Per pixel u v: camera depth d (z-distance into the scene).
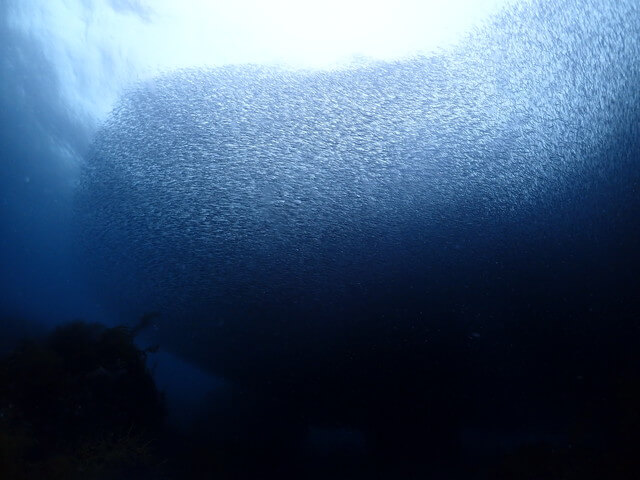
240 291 10.59
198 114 10.82
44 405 6.25
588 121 8.00
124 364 7.58
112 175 11.78
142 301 12.02
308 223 10.07
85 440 6.16
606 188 7.82
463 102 9.12
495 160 8.84
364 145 9.84
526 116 8.59
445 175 9.26
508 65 8.68
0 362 6.49
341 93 9.95
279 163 10.34
